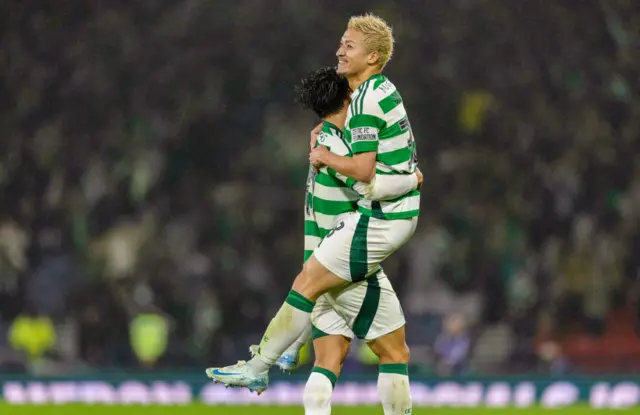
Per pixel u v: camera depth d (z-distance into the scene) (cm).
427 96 4912
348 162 1457
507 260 4338
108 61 4969
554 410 2909
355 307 1559
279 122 4881
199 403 3061
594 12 5062
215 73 4969
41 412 2655
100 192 4572
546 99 4909
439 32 5050
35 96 4859
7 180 4597
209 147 4778
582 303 4197
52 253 4294
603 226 4481
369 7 5084
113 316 4031
